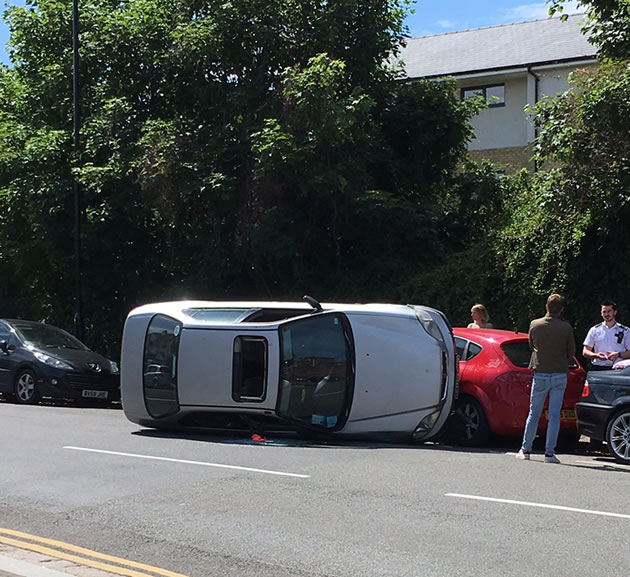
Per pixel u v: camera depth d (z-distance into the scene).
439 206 18.73
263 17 18.11
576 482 8.08
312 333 11.08
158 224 19.78
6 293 24.81
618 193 12.84
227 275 18.78
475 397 10.95
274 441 10.94
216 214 17.78
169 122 17.78
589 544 5.85
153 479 8.13
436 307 15.93
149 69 19.19
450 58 29.33
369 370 10.89
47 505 7.15
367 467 8.78
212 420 11.54
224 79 18.48
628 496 7.43
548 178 13.88
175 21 18.80
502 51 28.50
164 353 11.58
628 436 9.59
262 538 6.07
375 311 11.08
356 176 17.58
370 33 18.66
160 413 11.57
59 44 20.31
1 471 8.55
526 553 5.64
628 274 13.52
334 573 5.28
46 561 5.60
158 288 20.31
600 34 14.16
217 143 17.38
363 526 6.36
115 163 17.72
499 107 27.88
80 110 19.75
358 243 18.44
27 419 13.19
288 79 16.69
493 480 8.11
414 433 10.93
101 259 20.20
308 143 16.52
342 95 18.86
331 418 10.93
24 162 19.11
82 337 18.84
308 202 17.81
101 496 7.44
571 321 14.05
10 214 21.03
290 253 16.84
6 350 16.92
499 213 19.27
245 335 11.11
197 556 5.70
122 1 20.22
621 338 11.28
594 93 12.67
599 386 9.96
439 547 5.80
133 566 5.50
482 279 15.25
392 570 5.31
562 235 13.91
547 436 9.52
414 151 19.64
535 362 9.58
